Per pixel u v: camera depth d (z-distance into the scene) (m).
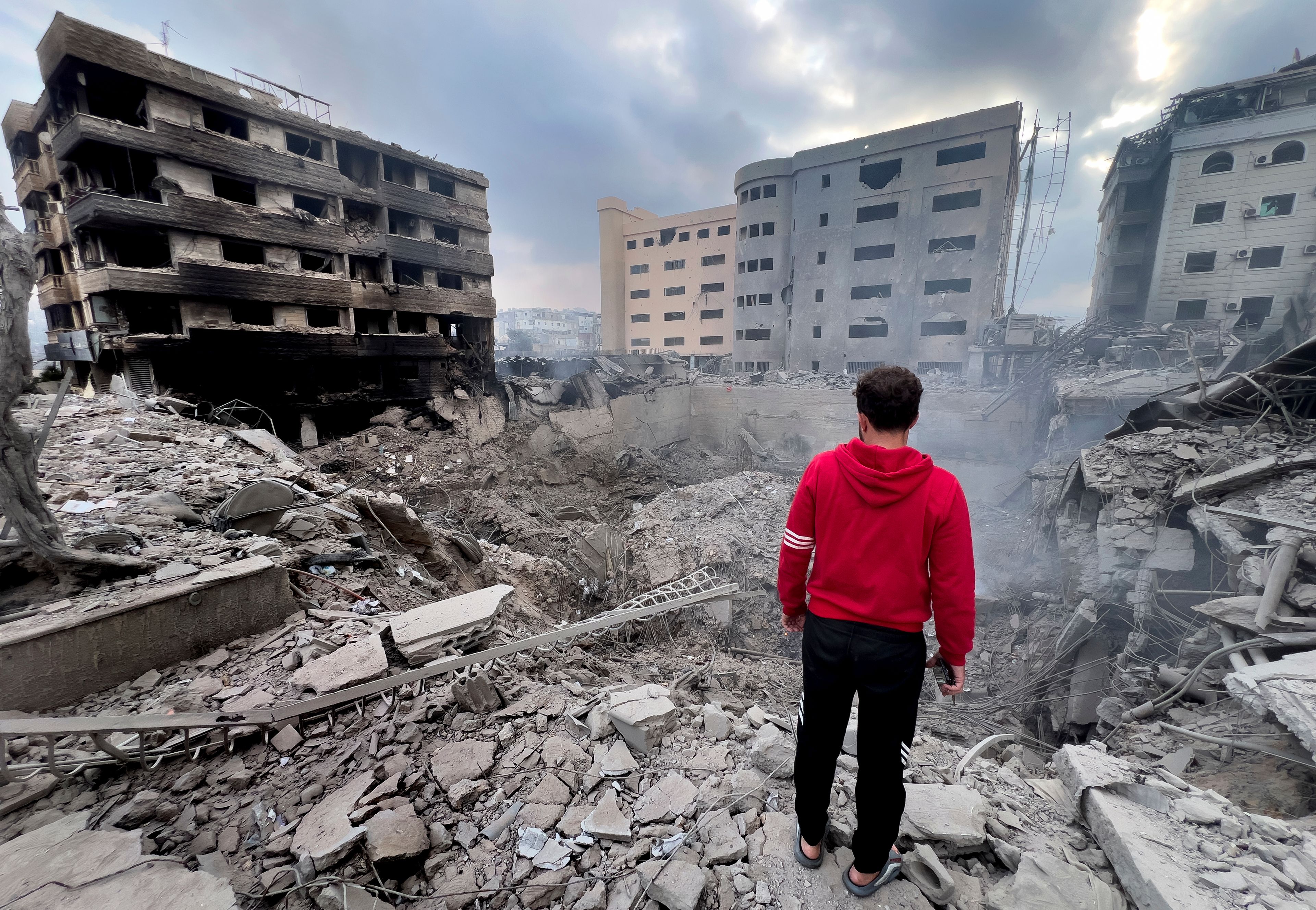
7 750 2.76
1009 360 30.27
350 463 21.78
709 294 56.53
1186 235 25.36
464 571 8.29
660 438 38.41
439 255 27.03
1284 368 8.62
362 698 3.34
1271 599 4.72
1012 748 4.89
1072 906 1.86
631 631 9.80
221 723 2.82
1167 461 8.66
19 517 3.42
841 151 39.22
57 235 20.84
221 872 2.16
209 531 4.97
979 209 35.12
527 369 41.47
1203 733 4.41
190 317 18.56
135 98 17.91
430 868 2.25
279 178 20.50
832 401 33.81
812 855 2.17
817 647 1.88
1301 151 22.92
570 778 2.78
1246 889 1.80
